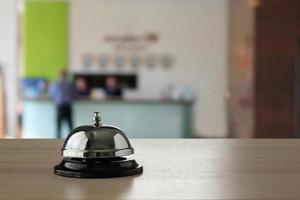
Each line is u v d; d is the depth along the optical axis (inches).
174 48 600.7
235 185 27.8
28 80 569.9
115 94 567.2
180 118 456.8
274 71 376.8
